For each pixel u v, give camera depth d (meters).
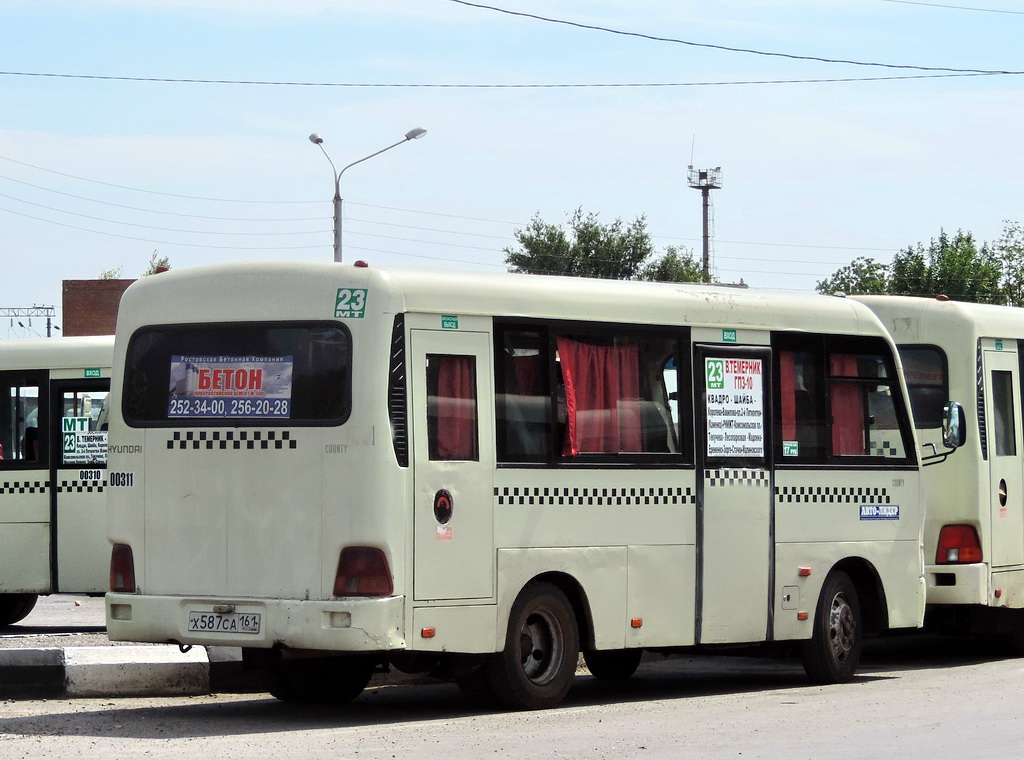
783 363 14.42
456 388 11.95
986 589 16.88
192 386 12.05
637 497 13.09
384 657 12.27
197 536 11.89
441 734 11.05
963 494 16.83
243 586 11.69
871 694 13.75
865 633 15.24
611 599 12.88
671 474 13.36
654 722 11.73
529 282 12.59
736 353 14.00
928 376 17.17
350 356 11.51
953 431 15.69
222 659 13.88
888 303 17.48
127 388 12.34
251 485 11.72
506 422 12.23
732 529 13.80
